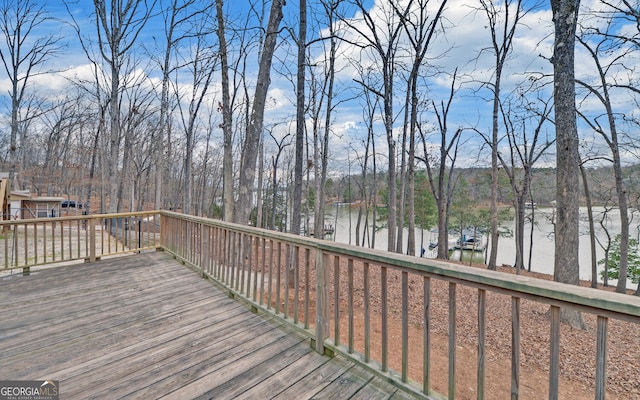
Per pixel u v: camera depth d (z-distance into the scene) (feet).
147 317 10.53
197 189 106.22
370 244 81.46
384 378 6.73
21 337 9.05
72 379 7.04
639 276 39.34
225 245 13.29
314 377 7.14
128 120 61.36
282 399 6.39
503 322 16.37
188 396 6.48
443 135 50.34
